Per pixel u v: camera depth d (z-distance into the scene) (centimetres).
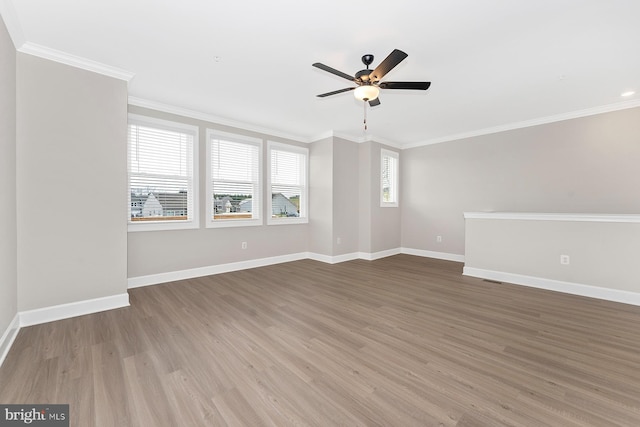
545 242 374
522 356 206
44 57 255
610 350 214
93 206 282
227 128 454
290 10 204
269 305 309
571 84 324
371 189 567
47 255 259
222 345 220
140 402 156
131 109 362
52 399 158
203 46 251
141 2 196
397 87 259
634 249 317
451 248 564
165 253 397
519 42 243
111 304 294
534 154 459
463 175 543
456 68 288
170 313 284
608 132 394
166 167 396
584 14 207
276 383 174
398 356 206
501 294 349
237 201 474
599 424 142
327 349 215
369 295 345
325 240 542
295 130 521
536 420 144
